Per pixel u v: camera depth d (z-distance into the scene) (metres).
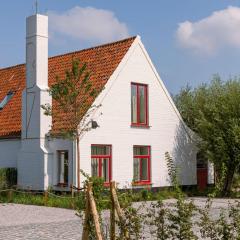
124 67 26.50
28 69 25.89
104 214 17.94
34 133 25.30
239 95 27.72
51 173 24.88
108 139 25.50
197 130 29.81
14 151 26.72
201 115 28.64
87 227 9.14
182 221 8.76
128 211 9.03
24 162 25.73
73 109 23.11
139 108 27.36
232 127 26.95
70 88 22.83
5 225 16.03
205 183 30.44
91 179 9.77
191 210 8.84
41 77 25.55
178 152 29.08
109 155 25.64
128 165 26.47
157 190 27.81
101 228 9.36
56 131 24.62
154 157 27.84
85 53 29.09
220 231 8.89
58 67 29.31
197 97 30.14
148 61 27.83
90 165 24.61
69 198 22.23
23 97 26.06
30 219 17.53
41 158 24.81
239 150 26.98
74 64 22.45
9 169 25.91
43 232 14.62
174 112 29.06
